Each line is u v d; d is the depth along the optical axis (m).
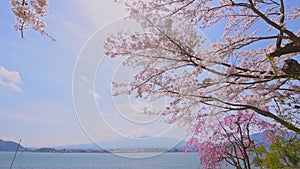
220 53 3.30
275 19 4.14
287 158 5.24
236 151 5.46
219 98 3.23
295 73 2.82
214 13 3.81
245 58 4.05
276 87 3.47
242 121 5.56
